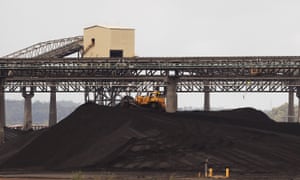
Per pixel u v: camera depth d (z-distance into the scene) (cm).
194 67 14762
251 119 13000
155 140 8731
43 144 9438
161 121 9506
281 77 15188
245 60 14600
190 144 8638
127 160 8350
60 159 8975
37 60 15200
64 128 9694
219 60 14675
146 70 15312
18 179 7281
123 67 15000
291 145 9138
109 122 9656
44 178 7350
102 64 15075
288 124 12025
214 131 9519
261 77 15238
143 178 7138
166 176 7362
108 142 8919
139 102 12662
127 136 8944
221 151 8450
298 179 7088
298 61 14475
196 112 12738
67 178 7319
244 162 8100
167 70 15225
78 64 15175
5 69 15312
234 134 9506
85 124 9700
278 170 7875
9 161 9169
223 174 7531
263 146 8894
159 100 12706
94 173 7775
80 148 9125
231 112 13225
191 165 7975
